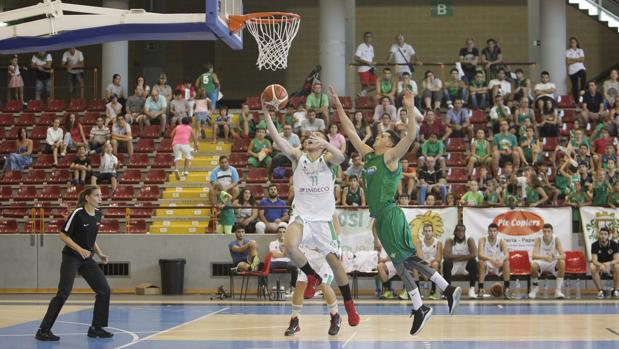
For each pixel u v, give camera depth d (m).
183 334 10.51
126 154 22.53
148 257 18.95
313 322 11.95
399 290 17.83
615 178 19.14
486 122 22.84
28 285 19.33
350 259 17.19
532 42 28.06
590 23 29.00
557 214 17.91
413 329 8.56
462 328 11.12
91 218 10.20
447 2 29.31
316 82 22.47
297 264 9.66
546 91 23.06
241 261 17.70
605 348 9.02
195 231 19.67
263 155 21.30
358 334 10.42
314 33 29.55
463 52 24.81
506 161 20.44
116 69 25.92
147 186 21.17
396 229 8.56
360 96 24.28
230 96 29.66
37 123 24.41
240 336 10.24
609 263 17.19
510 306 14.98
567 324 11.62
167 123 23.89
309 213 9.49
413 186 19.30
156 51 26.78
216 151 22.53
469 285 17.88
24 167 22.38
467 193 18.78
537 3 28.03
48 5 11.41
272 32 12.09
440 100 23.17
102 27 11.17
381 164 8.67
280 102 9.71
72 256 10.16
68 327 11.55
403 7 29.42
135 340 9.91
